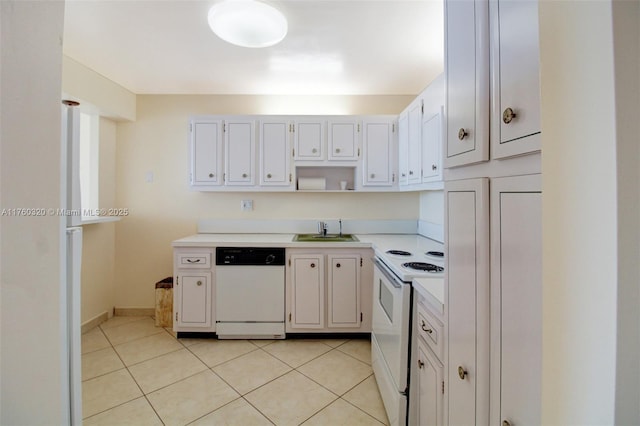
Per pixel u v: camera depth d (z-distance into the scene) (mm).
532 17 536
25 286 487
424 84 2717
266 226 3004
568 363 417
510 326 598
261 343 2453
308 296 2482
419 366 1275
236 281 2475
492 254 668
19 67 466
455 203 854
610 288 364
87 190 2742
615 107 359
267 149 2703
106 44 2039
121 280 2990
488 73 689
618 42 358
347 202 3035
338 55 2168
